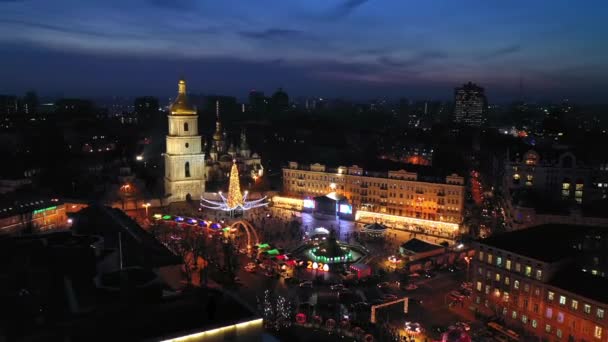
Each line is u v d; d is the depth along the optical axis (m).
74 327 49.91
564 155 172.75
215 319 50.69
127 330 48.72
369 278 118.31
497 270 99.12
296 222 170.25
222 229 153.12
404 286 113.81
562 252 95.94
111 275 67.44
